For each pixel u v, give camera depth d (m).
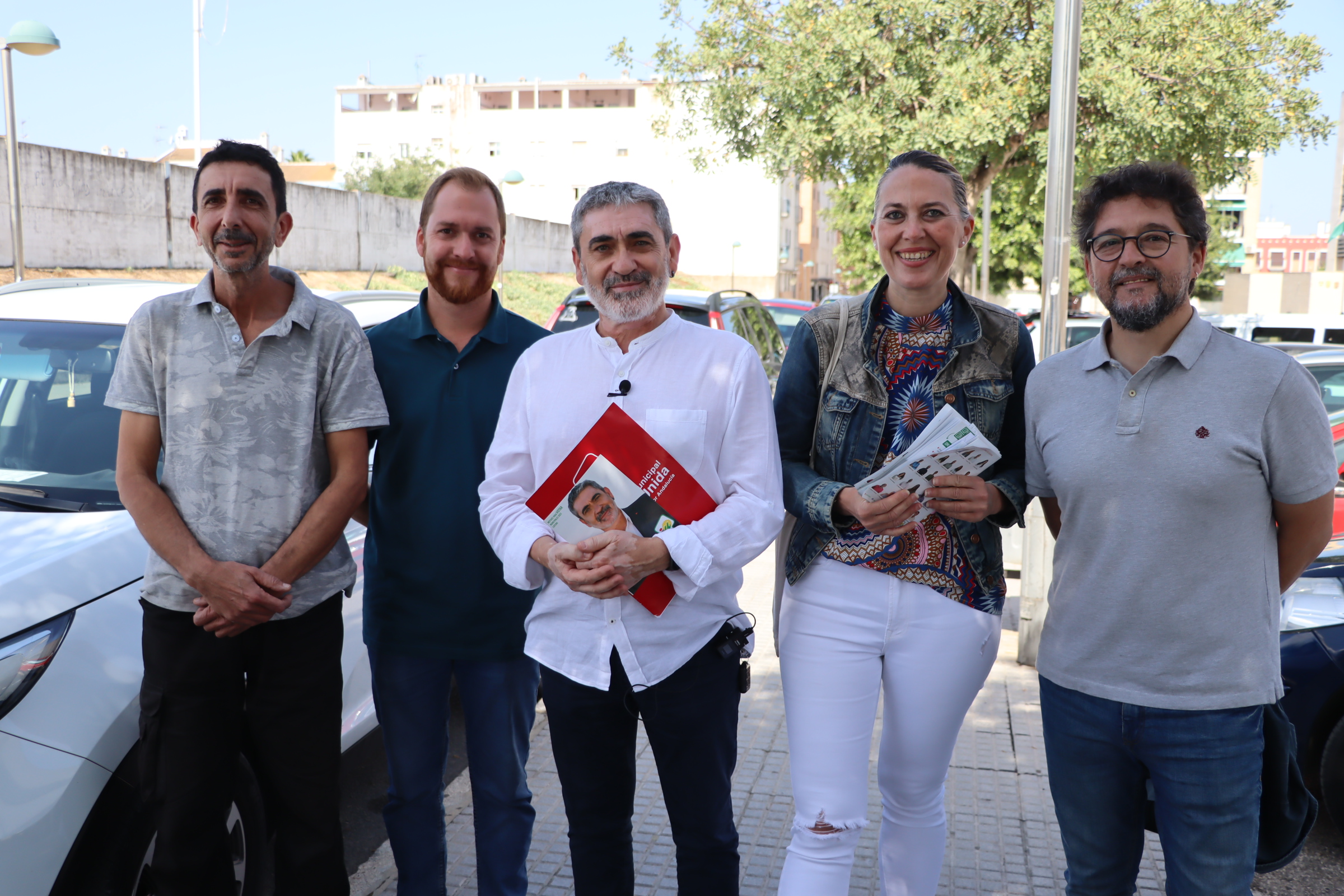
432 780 2.81
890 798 2.57
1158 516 2.06
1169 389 2.07
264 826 2.72
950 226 2.35
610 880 2.46
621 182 2.33
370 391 2.55
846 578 2.44
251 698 2.46
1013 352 2.47
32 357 3.21
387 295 4.56
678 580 2.27
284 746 2.48
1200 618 2.05
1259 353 2.05
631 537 2.20
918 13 13.47
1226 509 2.04
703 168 16.58
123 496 2.37
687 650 2.31
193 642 2.35
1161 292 2.06
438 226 2.71
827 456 2.52
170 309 2.40
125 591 2.53
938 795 2.56
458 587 2.72
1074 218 2.22
